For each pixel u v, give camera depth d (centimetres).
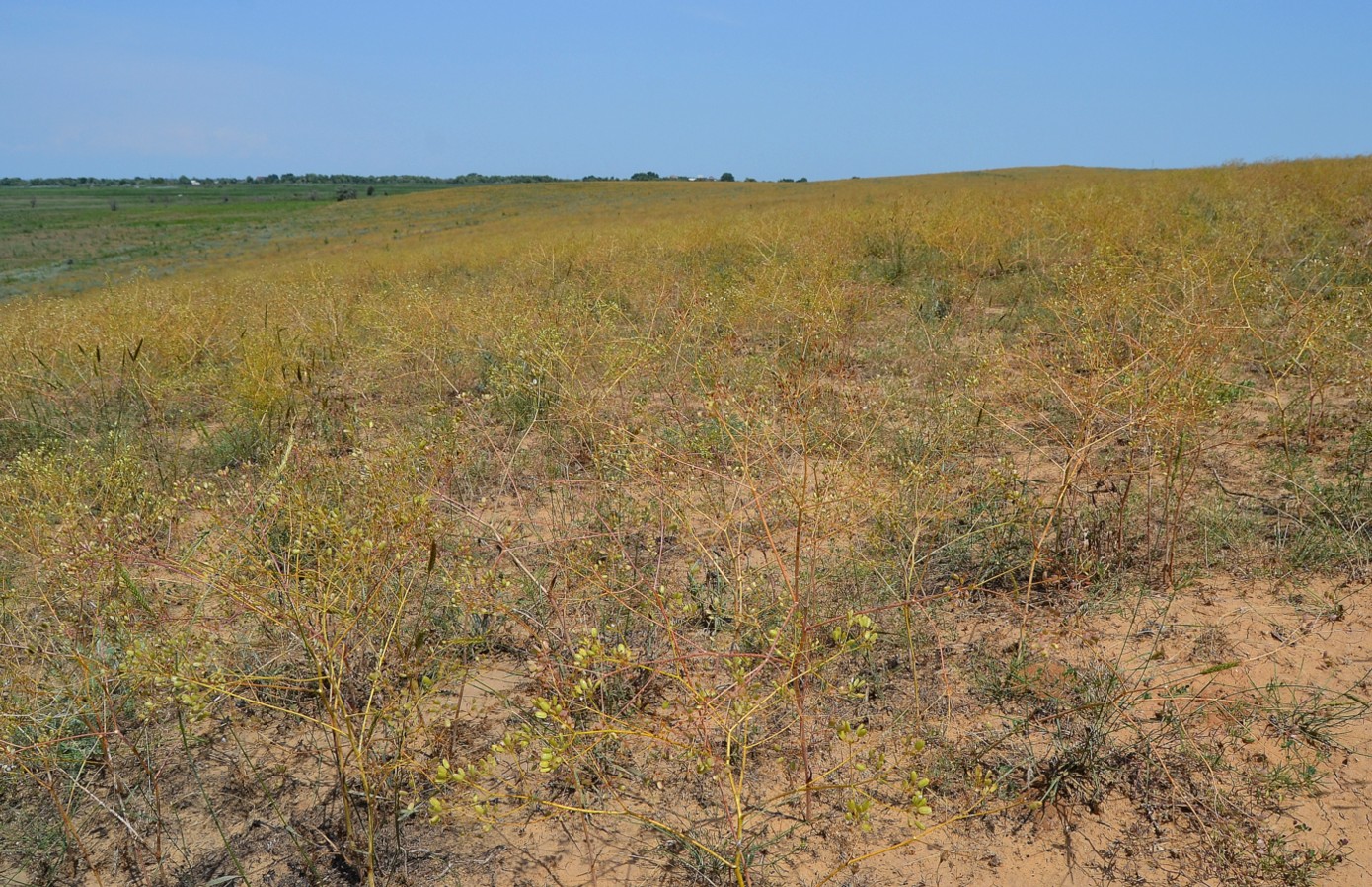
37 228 6125
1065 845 251
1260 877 236
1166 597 352
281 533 365
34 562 401
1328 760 269
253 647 338
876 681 316
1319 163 1872
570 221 3553
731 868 247
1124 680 304
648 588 350
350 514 347
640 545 417
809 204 2695
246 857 266
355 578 290
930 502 400
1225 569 366
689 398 587
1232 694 296
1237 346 586
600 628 343
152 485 511
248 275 1762
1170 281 663
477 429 573
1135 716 289
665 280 971
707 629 345
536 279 1170
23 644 331
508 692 326
